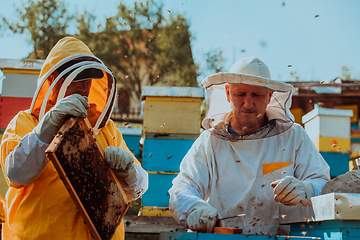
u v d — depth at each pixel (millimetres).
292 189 2359
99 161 2070
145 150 4129
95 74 2385
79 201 1851
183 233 1967
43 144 1985
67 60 2248
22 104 4199
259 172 2805
